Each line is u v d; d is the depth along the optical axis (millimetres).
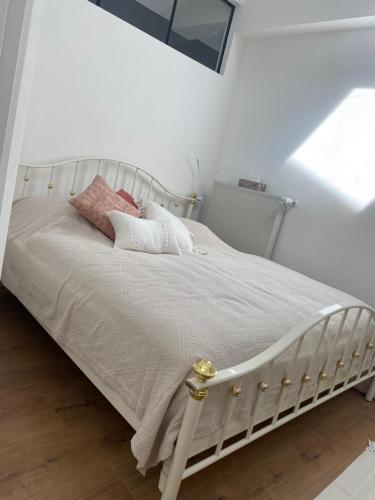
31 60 556
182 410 1115
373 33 2816
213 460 1278
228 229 3453
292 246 3172
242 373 1136
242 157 3568
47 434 1463
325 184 3014
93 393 1761
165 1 2984
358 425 2115
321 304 2012
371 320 2070
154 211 2635
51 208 2303
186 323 1327
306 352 1557
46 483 1256
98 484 1304
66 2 2375
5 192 585
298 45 3227
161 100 3088
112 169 2934
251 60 3543
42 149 2523
